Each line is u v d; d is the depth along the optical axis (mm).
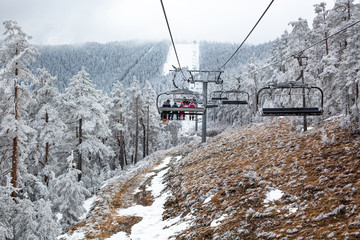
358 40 21062
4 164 18000
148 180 28578
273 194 13828
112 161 46188
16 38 16953
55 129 25781
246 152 24422
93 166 36719
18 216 13836
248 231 10852
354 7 27094
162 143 69188
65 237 15688
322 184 12719
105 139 46781
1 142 18094
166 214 17578
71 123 29938
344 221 8953
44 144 24953
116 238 15172
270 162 18969
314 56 33781
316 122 25906
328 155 16266
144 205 20781
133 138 52250
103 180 35438
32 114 28188
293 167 16312
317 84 27188
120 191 25297
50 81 27219
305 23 36031
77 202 18141
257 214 11844
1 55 17312
